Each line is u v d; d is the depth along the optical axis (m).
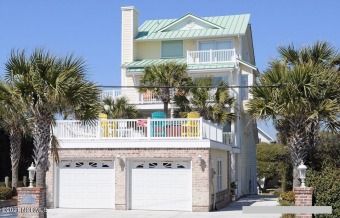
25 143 39.56
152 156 25.48
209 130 26.97
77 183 26.50
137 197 25.77
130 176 25.94
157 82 32.31
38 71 17.78
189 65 39.47
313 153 21.97
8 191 30.70
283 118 21.69
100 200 26.20
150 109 38.91
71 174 26.61
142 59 43.09
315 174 18.36
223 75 39.12
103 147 26.06
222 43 41.56
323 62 24.22
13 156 33.06
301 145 21.31
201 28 42.53
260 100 21.97
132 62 42.16
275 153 51.78
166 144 25.36
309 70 21.33
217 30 41.72
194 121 25.45
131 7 43.00
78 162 26.58
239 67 39.59
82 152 26.23
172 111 34.50
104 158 26.11
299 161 21.22
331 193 17.62
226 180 30.84
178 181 25.44
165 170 25.62
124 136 26.20
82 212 24.64
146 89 32.94
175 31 42.91
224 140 35.97
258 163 52.59
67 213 24.25
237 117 36.75
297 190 17.45
